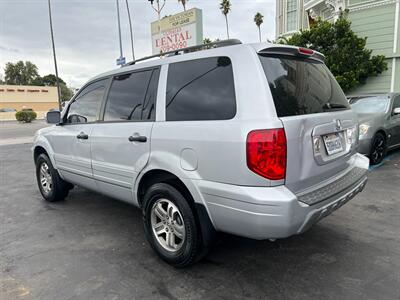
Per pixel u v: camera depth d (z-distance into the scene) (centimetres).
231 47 257
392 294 248
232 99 244
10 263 315
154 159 293
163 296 256
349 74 1009
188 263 285
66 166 441
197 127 258
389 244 329
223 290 261
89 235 378
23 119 3450
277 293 254
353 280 268
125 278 283
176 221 293
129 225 407
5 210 480
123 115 342
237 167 232
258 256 314
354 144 326
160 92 302
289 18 1636
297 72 270
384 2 1030
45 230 397
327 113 276
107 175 361
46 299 255
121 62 1324
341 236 350
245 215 231
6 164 912
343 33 1034
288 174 232
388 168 627
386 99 716
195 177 261
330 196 255
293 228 228
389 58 1051
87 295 259
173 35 1099
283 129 226
